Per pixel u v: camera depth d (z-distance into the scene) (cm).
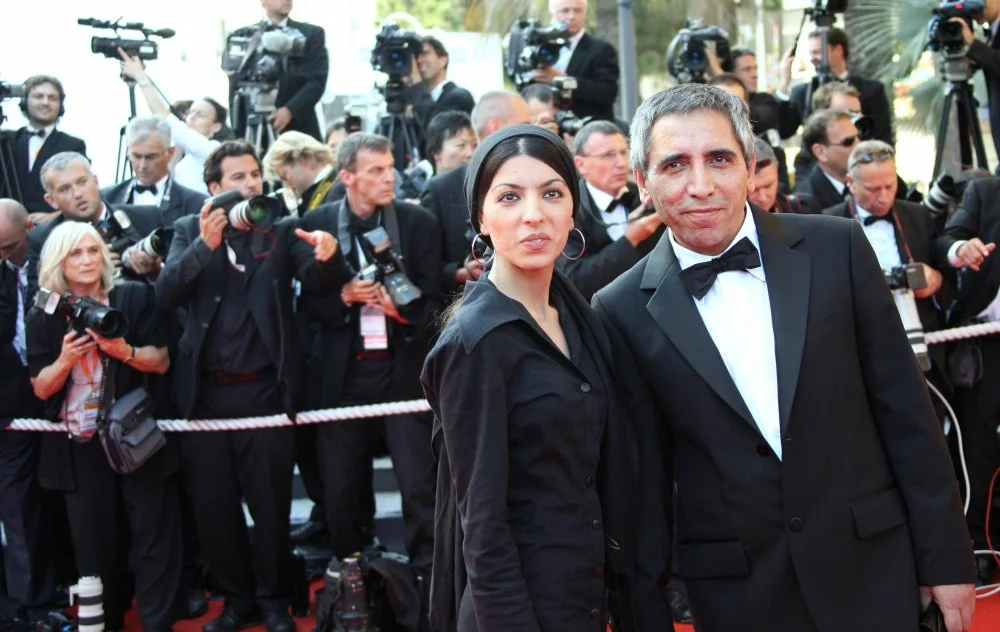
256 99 639
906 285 443
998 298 488
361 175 458
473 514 227
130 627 496
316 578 538
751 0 1014
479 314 234
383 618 435
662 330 248
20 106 635
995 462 489
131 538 491
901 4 957
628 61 766
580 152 462
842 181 534
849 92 604
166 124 576
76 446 463
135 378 466
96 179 515
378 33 644
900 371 243
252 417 461
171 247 470
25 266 491
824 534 236
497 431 228
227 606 481
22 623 490
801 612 238
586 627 232
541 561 230
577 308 250
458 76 872
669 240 257
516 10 946
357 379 464
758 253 245
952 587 238
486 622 223
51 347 455
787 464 237
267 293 454
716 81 621
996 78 606
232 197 444
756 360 244
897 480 244
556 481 233
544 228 231
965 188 515
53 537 505
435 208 496
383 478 608
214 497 466
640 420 252
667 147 238
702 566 245
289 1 698
